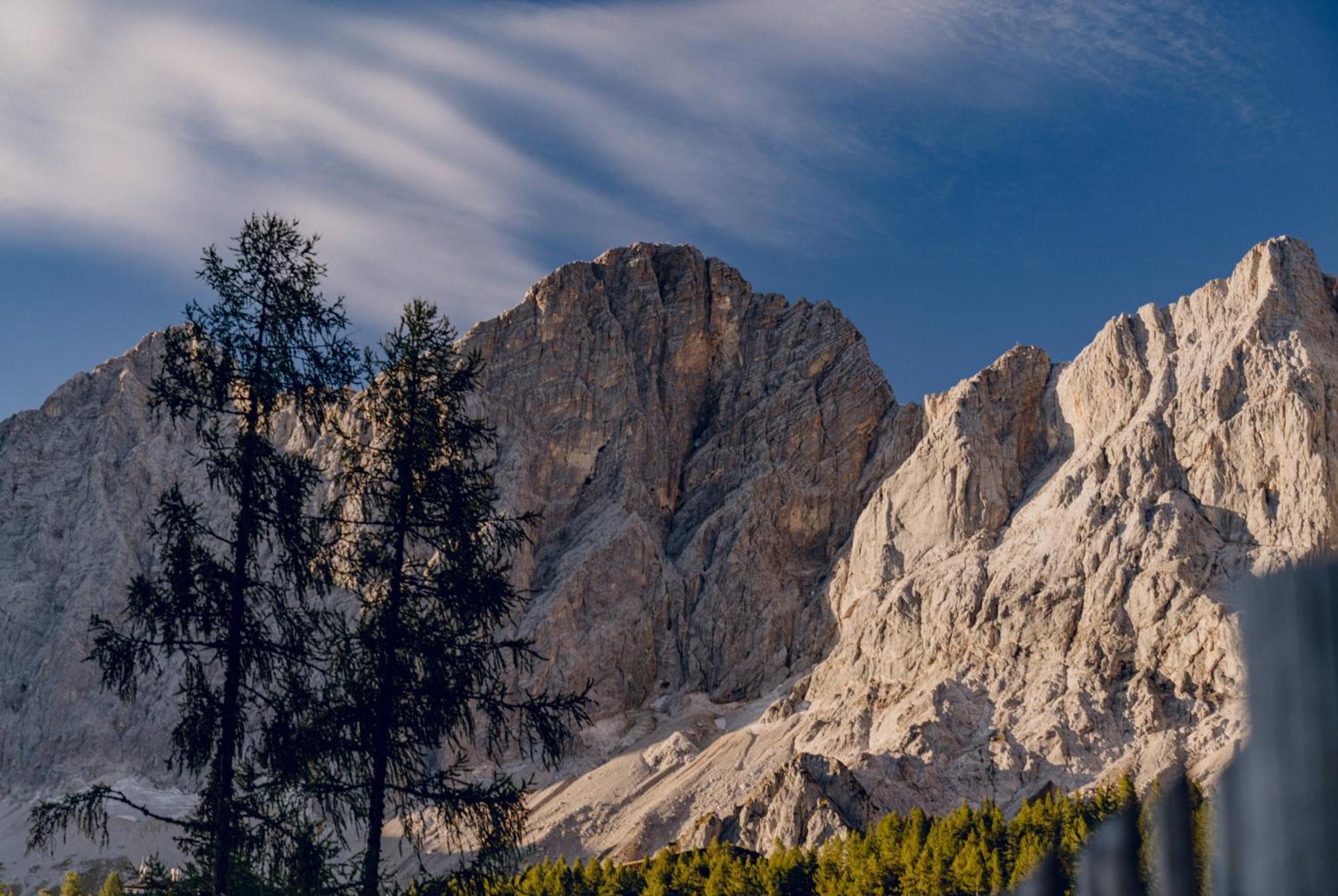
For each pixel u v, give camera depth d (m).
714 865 164.62
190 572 33.06
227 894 32.31
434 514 36.00
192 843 33.06
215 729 33.00
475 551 36.03
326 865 33.41
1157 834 11.27
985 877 131.12
